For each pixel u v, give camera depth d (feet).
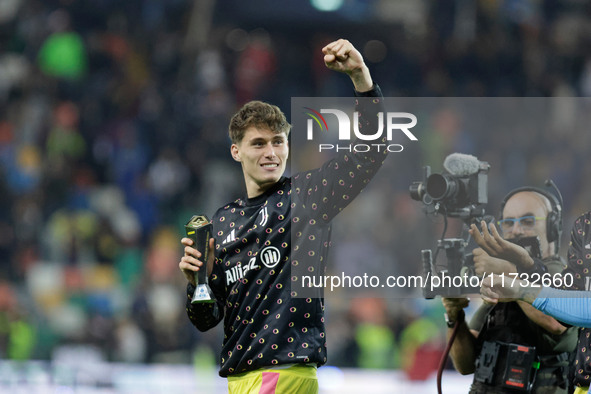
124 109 138.92
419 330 89.04
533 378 38.88
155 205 127.44
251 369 35.83
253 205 37.04
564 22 143.84
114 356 97.04
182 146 133.49
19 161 129.59
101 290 107.76
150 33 148.66
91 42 146.00
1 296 99.91
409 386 82.69
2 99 139.74
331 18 141.38
